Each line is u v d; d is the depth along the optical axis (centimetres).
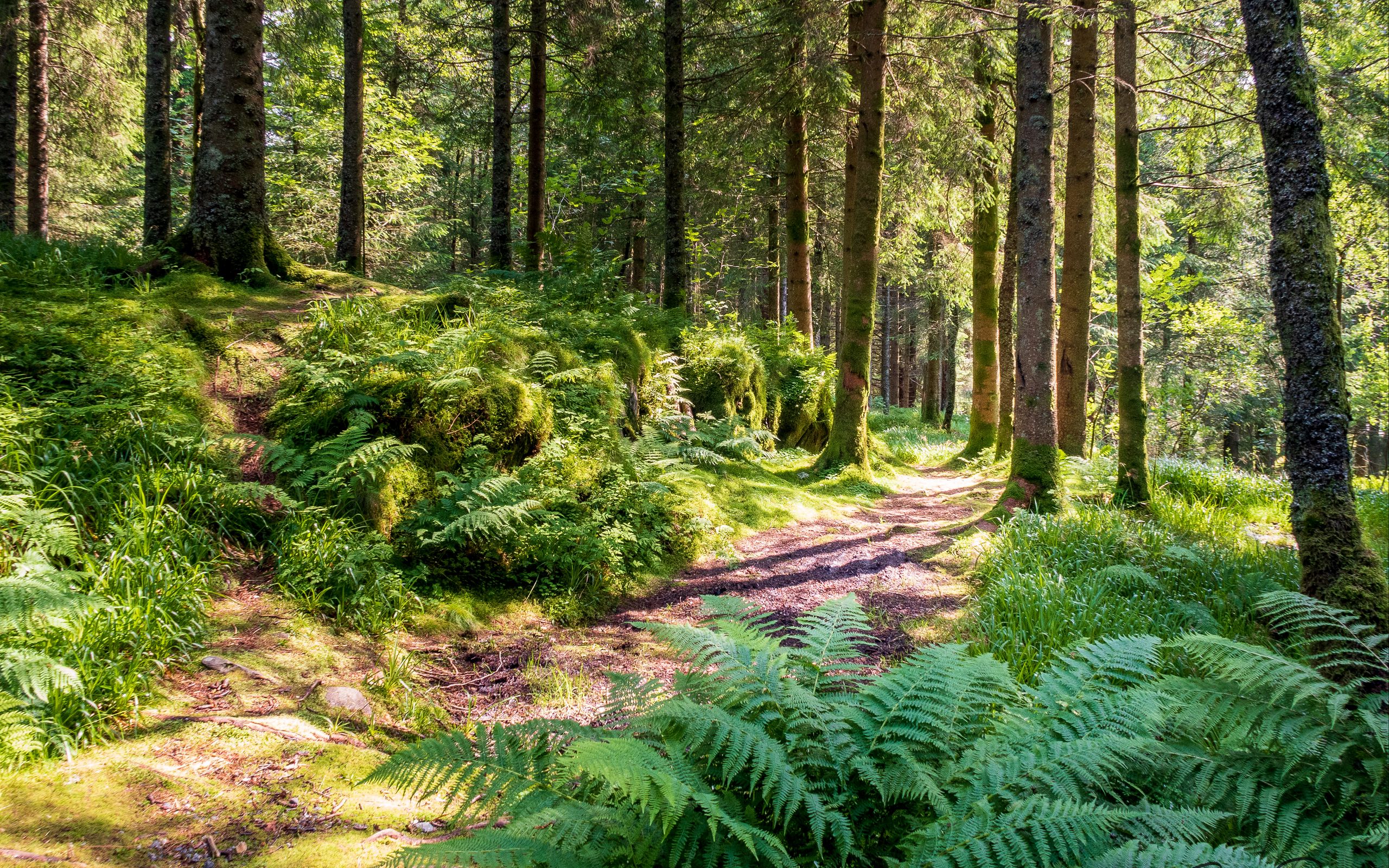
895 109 1277
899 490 1135
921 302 2664
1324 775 256
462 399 608
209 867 231
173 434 482
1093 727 262
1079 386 1127
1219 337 1947
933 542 786
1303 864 235
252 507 487
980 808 214
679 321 1192
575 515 609
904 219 1554
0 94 1153
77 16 1345
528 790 232
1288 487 1080
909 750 253
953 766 244
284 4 1367
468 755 243
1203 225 1231
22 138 1689
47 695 261
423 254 2125
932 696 271
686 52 1395
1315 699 284
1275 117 427
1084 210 1109
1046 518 745
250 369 611
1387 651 311
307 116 1789
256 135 817
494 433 620
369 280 942
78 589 320
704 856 213
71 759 264
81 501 400
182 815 252
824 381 1357
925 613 570
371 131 1744
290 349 650
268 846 245
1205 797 259
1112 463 985
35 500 372
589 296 1092
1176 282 1867
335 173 1783
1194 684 305
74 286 630
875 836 234
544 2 1357
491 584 536
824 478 1066
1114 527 723
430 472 571
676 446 803
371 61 1664
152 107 1084
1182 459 1378
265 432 564
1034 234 839
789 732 258
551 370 738
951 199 1392
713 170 1454
